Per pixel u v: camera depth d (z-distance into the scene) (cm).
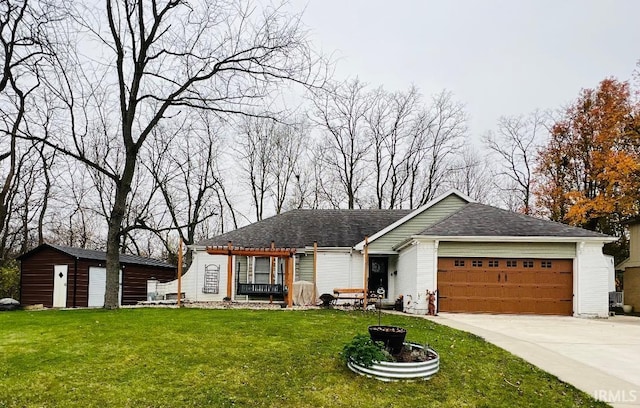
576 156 3200
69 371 761
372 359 754
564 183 3272
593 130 3045
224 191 3450
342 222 2462
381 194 3738
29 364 791
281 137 3588
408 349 848
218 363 816
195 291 2197
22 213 3011
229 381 733
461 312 1712
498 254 1725
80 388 693
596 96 3038
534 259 1720
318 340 990
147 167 3164
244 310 1530
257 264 2227
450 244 1736
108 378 735
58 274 2250
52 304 2227
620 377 795
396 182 3750
